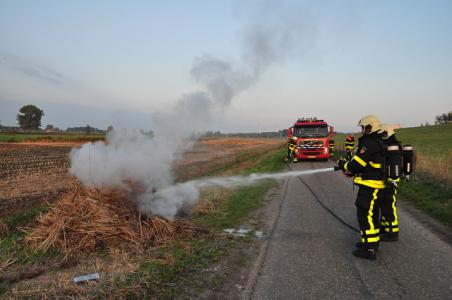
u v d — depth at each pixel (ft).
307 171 56.65
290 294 14.21
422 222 25.61
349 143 56.75
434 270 16.58
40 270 16.89
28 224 25.27
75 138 176.35
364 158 18.08
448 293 14.28
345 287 14.83
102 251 19.29
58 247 19.39
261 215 27.58
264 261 17.76
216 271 16.48
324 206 30.91
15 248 19.75
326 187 41.96
